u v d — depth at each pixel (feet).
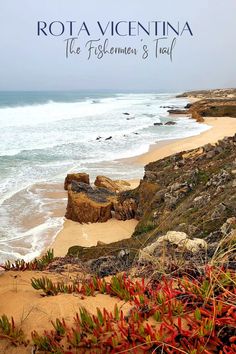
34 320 12.08
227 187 38.50
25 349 10.87
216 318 10.46
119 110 256.73
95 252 35.47
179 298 12.05
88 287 13.69
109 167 92.22
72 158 100.94
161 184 56.59
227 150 57.00
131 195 59.72
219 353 9.46
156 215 46.85
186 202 43.42
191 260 15.96
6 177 80.79
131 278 15.31
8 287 15.44
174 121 190.08
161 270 14.38
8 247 47.21
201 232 29.35
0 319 11.59
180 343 10.10
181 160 63.05
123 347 10.18
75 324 11.37
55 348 10.44
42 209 61.77
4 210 60.75
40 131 145.79
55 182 78.07
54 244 48.60
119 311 12.03
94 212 55.72
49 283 14.28
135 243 35.29
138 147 116.26
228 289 12.11
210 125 170.60
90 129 155.12
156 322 11.22
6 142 120.26
